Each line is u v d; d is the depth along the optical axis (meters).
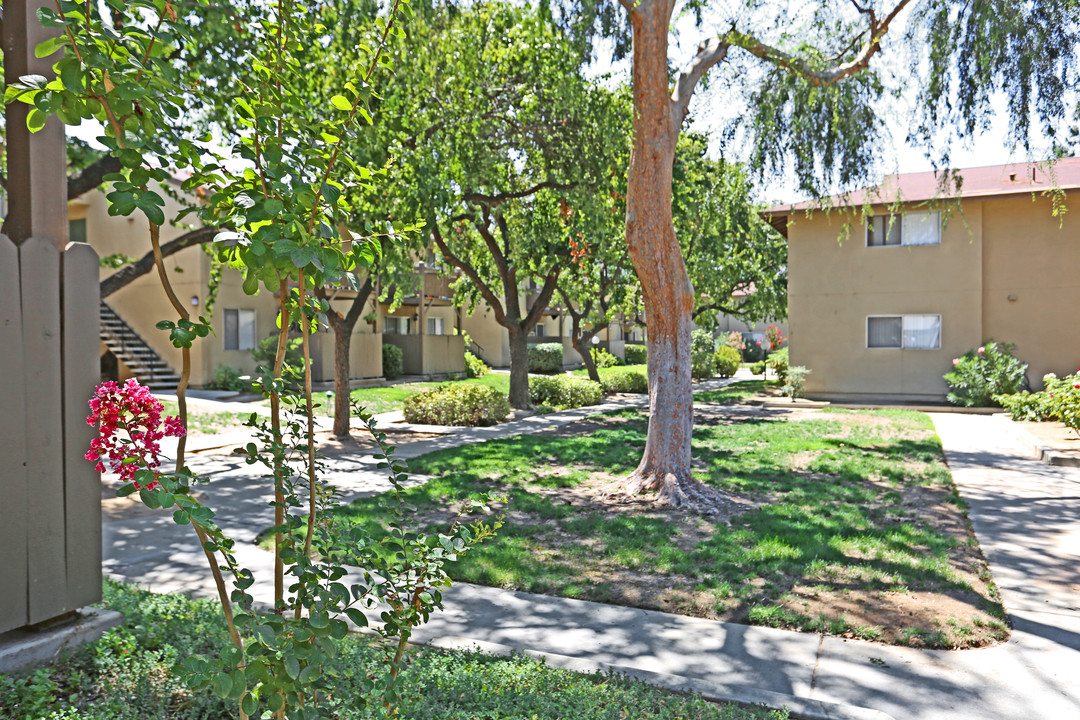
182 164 2.32
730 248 23.47
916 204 19.58
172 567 5.95
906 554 6.27
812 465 10.70
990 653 4.36
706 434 14.40
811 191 11.99
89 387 3.88
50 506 3.69
